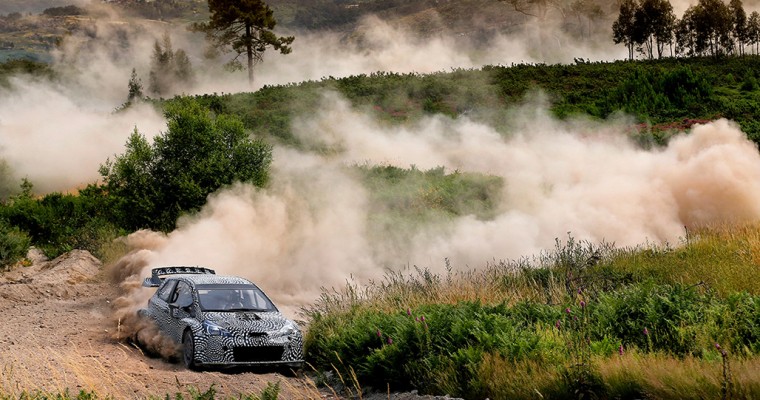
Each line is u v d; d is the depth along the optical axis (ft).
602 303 54.54
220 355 53.98
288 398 45.91
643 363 38.06
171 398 43.09
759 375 32.19
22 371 46.96
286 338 56.13
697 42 478.59
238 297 60.64
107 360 54.34
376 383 49.14
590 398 36.78
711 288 61.05
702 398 32.65
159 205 118.01
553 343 44.88
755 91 301.43
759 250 75.00
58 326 70.59
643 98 268.21
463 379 43.47
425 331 48.93
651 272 72.90
